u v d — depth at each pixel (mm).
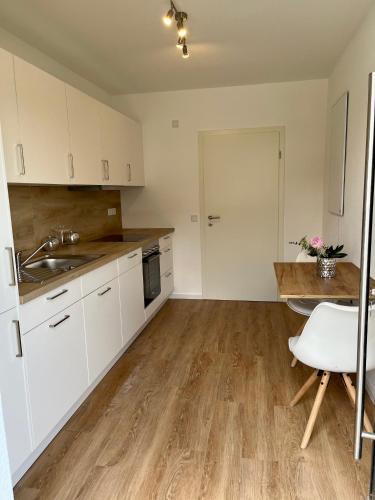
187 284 4746
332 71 3771
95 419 2270
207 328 3730
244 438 2055
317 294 2109
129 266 3174
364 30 2602
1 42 2615
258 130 4285
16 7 2330
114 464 1891
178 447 2000
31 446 1807
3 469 1169
